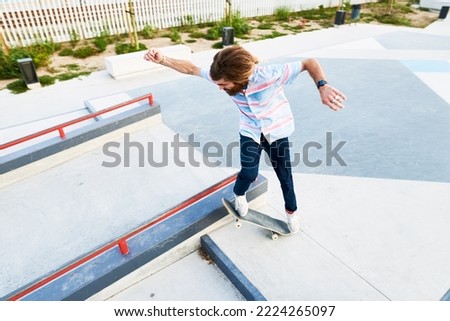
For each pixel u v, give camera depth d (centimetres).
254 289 245
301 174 389
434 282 252
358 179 378
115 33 1052
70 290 227
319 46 938
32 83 662
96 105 528
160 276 271
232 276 259
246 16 1312
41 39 916
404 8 1530
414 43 955
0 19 842
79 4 949
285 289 247
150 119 486
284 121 215
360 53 859
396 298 240
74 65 802
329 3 1516
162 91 640
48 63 791
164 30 1132
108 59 701
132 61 711
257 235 294
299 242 288
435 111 539
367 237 294
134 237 264
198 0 1174
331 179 379
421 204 335
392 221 313
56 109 582
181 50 785
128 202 348
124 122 457
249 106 203
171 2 1122
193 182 377
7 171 371
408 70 728
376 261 270
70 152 416
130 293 257
